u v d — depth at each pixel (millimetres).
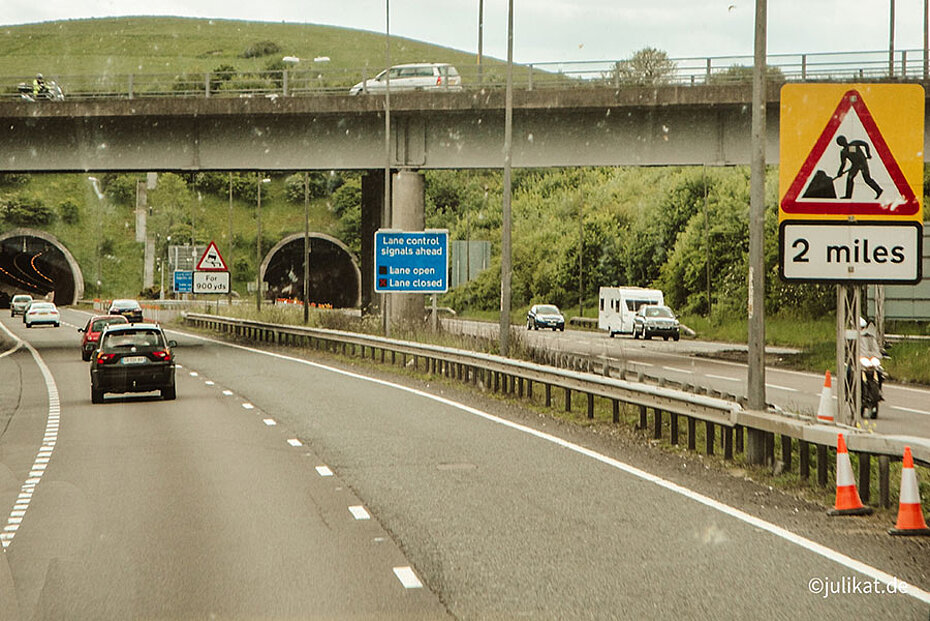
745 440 27281
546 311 111750
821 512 18109
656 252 126062
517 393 40031
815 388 45406
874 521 17344
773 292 100312
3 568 14555
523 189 177750
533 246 147875
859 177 21641
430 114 66812
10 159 70125
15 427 32562
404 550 15484
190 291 128000
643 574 13977
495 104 65250
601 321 103062
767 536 16234
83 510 18781
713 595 12898
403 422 32188
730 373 52688
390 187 68750
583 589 13234
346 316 81188
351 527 17141
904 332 76000
